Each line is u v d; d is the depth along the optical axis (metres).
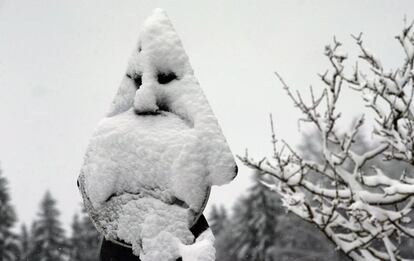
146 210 4.72
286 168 6.89
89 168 4.92
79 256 46.12
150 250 4.58
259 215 36.94
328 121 6.84
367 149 23.72
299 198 6.59
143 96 4.92
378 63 7.38
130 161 4.82
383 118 7.09
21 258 47.25
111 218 4.86
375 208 6.51
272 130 6.75
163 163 4.74
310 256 34.06
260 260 36.44
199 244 4.57
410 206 6.75
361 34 7.43
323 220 6.62
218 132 4.79
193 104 4.89
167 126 4.87
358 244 6.66
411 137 6.91
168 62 5.00
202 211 4.75
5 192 47.50
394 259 6.66
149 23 5.07
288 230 35.94
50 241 47.47
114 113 5.19
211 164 4.71
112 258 4.96
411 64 7.33
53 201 48.47
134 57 5.13
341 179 6.99
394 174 24.44
